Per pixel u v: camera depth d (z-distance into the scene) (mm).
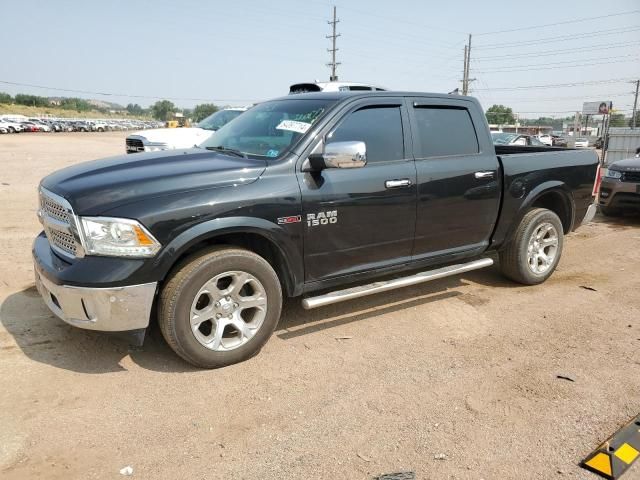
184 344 3480
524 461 2775
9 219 8297
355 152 3666
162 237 3314
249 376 3586
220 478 2615
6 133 60656
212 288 3553
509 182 5121
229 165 3764
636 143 14742
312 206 3879
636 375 3691
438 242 4750
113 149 28016
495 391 3449
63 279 3287
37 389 3330
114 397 3277
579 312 4867
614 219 9727
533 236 5438
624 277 5977
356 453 2814
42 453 2748
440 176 4598
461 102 4945
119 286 3250
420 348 4070
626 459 2777
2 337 3994
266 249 3979
